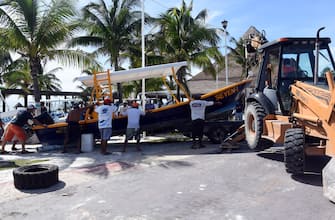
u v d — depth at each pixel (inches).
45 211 187.2
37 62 600.1
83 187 236.2
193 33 811.4
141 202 199.9
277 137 260.5
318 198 200.2
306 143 241.8
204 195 211.6
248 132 328.2
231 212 180.4
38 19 563.8
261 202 195.6
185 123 460.1
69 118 405.7
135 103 410.9
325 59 281.7
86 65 638.5
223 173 268.7
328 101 215.6
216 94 452.4
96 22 792.3
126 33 812.6
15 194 220.8
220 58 846.5
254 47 365.4
